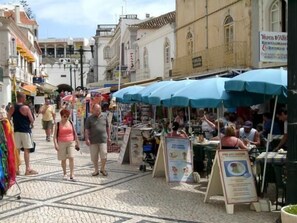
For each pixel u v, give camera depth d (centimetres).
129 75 3597
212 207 803
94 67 6300
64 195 898
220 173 790
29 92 4194
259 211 773
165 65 2841
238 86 795
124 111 2492
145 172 1180
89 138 1122
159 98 1115
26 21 5684
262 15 1745
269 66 1664
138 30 3684
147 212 765
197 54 2164
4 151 840
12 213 760
